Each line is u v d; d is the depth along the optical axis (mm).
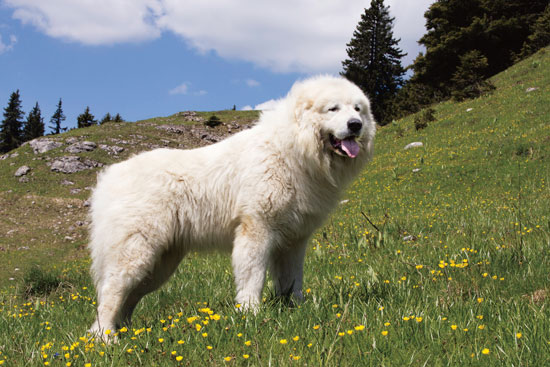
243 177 3461
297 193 3479
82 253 15047
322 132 3590
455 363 1987
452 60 37312
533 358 1960
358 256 5605
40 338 3018
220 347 2404
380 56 49156
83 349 2562
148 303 4148
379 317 2645
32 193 22969
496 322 2445
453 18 37906
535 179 10797
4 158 28672
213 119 45094
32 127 69938
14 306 4691
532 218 6172
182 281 5035
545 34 29297
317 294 3586
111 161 29047
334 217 11188
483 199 10266
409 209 10789
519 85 21250
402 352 2148
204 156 3699
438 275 3723
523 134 14188
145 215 3416
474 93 22875
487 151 13977
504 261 3678
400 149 18516
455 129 18375
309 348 2262
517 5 35281
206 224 3641
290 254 3744
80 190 24047
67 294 5758
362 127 3477
